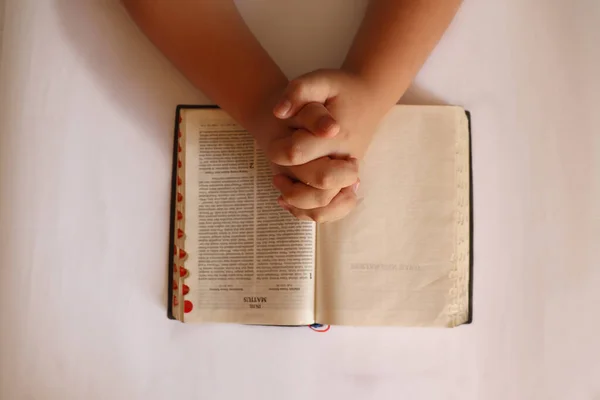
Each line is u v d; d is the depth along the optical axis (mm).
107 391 604
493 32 614
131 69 616
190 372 604
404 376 601
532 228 605
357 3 613
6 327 606
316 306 595
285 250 596
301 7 615
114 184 613
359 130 539
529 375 599
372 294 593
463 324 601
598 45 611
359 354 602
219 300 599
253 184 602
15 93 615
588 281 602
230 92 575
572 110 609
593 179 606
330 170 511
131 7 575
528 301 602
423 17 567
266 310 595
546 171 608
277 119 542
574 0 613
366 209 597
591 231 604
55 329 607
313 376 602
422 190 599
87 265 609
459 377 600
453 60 614
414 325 593
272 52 614
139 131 615
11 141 614
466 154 603
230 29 580
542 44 613
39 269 609
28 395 604
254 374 603
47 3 618
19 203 612
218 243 601
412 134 601
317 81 516
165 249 609
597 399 595
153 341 605
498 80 612
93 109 617
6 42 615
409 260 595
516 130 610
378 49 566
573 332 599
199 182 605
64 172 614
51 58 617
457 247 596
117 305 607
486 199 608
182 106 611
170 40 578
